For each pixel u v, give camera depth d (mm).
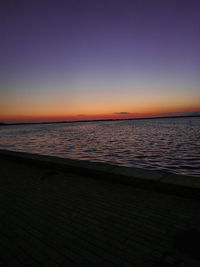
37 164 5363
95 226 2309
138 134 30531
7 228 2295
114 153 13109
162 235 2096
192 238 2020
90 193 3381
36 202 3020
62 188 3652
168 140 20359
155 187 3422
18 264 1703
